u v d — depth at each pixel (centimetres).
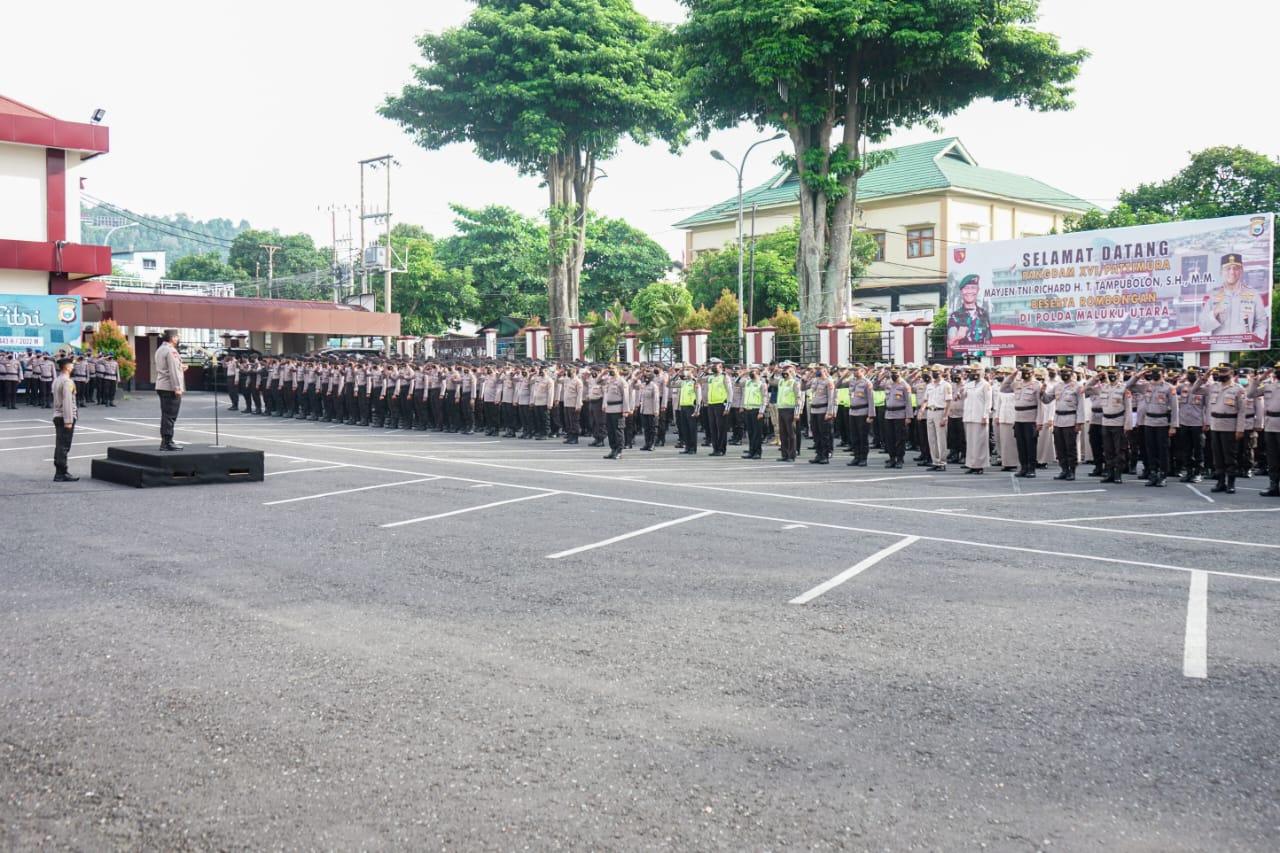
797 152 3328
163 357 1453
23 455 1759
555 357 4262
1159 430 1487
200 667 547
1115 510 1170
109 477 1402
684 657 567
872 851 346
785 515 1097
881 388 2147
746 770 412
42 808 379
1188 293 2283
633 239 6309
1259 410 1370
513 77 4525
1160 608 679
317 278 7756
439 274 6119
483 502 1184
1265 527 1036
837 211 3375
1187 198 4147
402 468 1589
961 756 428
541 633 614
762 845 350
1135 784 400
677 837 355
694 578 769
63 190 3372
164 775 407
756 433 1989
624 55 4416
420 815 372
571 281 4809
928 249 5403
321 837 356
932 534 974
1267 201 3916
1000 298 2623
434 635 610
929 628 629
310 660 559
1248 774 409
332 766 416
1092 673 539
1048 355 2552
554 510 1122
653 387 2164
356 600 697
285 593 718
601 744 439
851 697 501
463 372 2595
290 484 1362
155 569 800
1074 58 3152
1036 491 1386
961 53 2894
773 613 664
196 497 1230
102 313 4022
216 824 366
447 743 440
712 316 4038
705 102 3516
